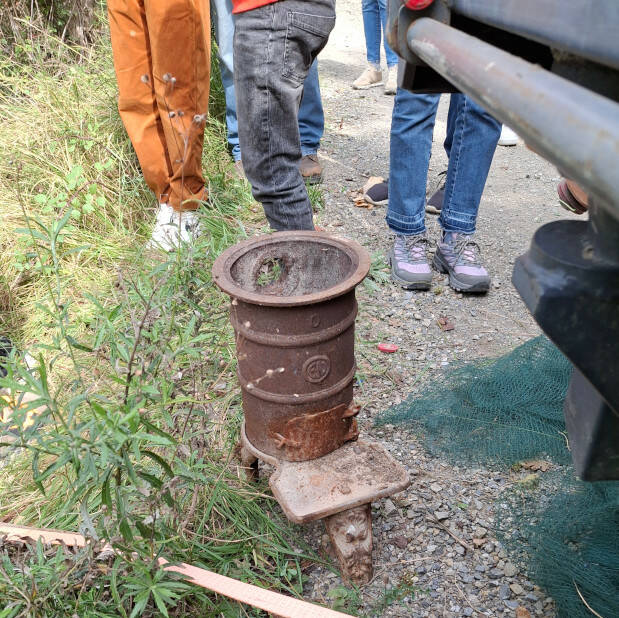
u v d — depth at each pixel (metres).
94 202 3.90
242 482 2.28
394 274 3.59
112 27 3.24
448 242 3.59
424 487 2.35
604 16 0.72
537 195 4.70
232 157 4.87
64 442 1.44
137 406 1.45
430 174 4.96
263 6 2.55
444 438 2.53
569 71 0.92
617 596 1.78
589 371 0.90
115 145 4.30
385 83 7.19
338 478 1.97
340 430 2.06
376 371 2.96
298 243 2.24
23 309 3.37
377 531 2.18
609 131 0.60
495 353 3.05
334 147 5.52
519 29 0.93
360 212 4.41
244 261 2.17
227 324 2.88
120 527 1.55
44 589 1.61
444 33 1.12
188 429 2.26
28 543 1.82
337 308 1.90
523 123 0.74
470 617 1.89
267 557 2.10
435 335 3.21
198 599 1.87
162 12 2.97
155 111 3.43
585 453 1.02
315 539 2.16
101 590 1.70
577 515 2.01
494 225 4.27
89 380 2.73
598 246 0.90
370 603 1.94
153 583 1.57
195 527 2.08
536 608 1.90
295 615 1.64
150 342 2.06
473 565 2.04
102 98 4.66
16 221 3.79
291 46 2.62
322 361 1.92
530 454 2.41
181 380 2.32
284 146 2.79
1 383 1.49
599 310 0.88
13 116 4.51
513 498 2.25
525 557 2.03
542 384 2.63
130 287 2.89
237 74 2.72
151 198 4.18
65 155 4.17
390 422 2.64
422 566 2.05
